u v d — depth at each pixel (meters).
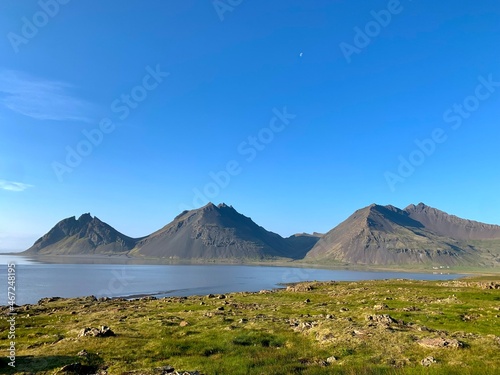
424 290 81.69
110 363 27.36
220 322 45.06
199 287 188.25
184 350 31.72
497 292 72.31
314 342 33.72
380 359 26.97
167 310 62.09
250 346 32.91
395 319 40.41
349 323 39.00
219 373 25.56
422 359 26.17
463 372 22.20
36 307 74.94
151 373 23.23
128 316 53.44
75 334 38.44
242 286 197.00
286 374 24.92
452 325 39.41
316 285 117.12
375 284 109.69
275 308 61.59
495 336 31.59
